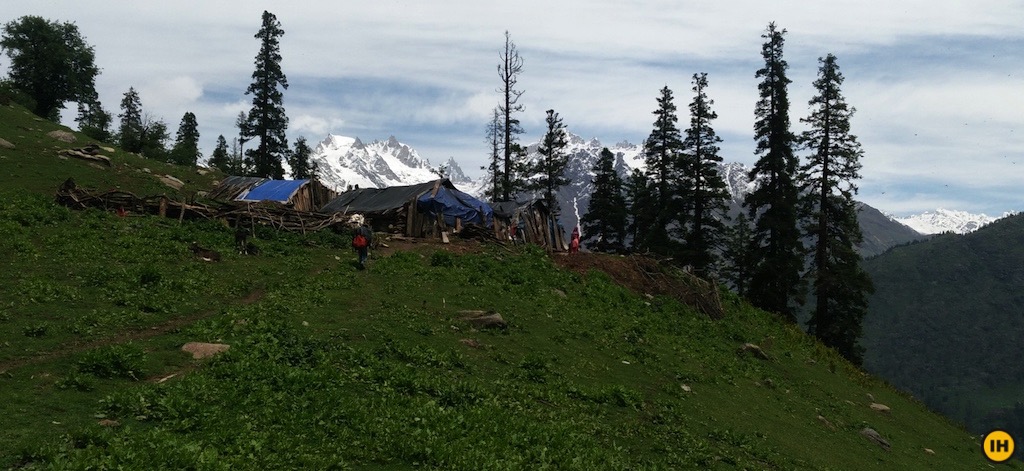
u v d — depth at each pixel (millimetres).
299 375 13547
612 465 13328
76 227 27656
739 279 65188
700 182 53062
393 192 43562
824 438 22547
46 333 15133
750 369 29031
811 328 49938
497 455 12117
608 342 25781
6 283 18797
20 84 76688
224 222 33094
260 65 70625
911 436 28203
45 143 47438
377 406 13133
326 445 10891
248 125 70500
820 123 48344
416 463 11031
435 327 21453
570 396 18266
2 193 31047
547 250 38219
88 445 9086
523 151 56688
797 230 49375
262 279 25203
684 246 54000
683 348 28609
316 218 37156
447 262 31828
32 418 10094
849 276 47000
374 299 23766
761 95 50938
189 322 18094
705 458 15961
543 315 26844
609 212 65375
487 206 42125
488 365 19016
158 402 11086
